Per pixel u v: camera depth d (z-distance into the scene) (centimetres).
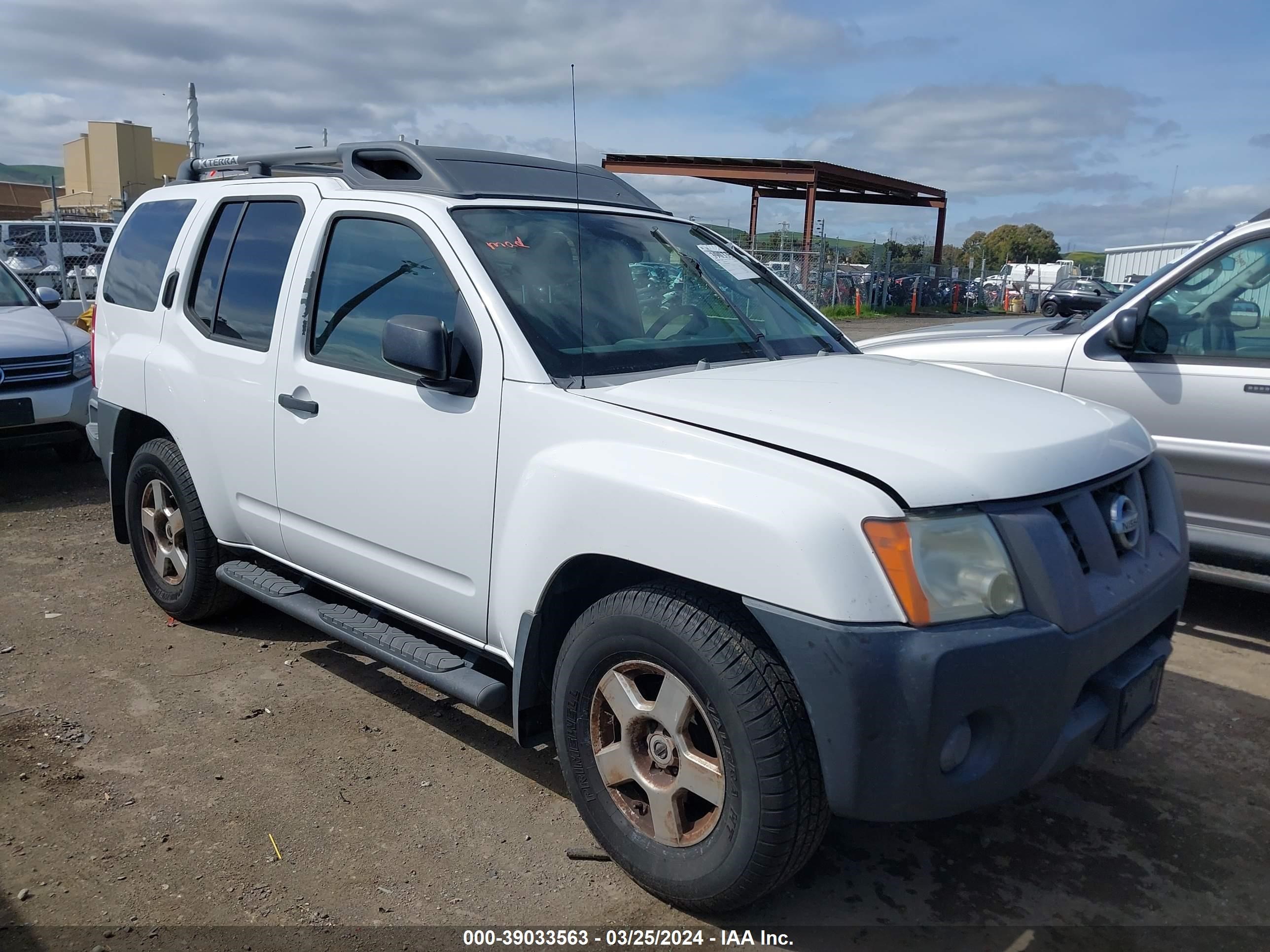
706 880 252
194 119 1084
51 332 731
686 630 245
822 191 3400
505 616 297
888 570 224
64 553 574
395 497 328
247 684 406
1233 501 463
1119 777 348
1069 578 240
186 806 316
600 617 269
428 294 327
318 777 335
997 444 253
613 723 281
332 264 365
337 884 279
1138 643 276
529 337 300
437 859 292
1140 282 512
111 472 483
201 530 432
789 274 2922
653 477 253
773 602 229
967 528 233
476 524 303
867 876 290
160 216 473
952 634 224
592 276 338
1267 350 455
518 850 297
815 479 235
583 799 284
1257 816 325
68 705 384
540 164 399
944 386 309
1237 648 461
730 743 240
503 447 293
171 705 385
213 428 406
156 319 449
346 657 435
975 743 237
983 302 3872
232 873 283
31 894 272
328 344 358
